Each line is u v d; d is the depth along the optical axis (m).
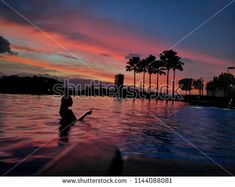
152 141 8.30
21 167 5.03
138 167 3.51
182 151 6.88
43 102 25.17
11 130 9.41
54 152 6.34
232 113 24.31
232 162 5.64
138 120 14.52
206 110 27.25
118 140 8.28
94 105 25.98
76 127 10.78
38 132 9.23
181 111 23.52
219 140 9.12
